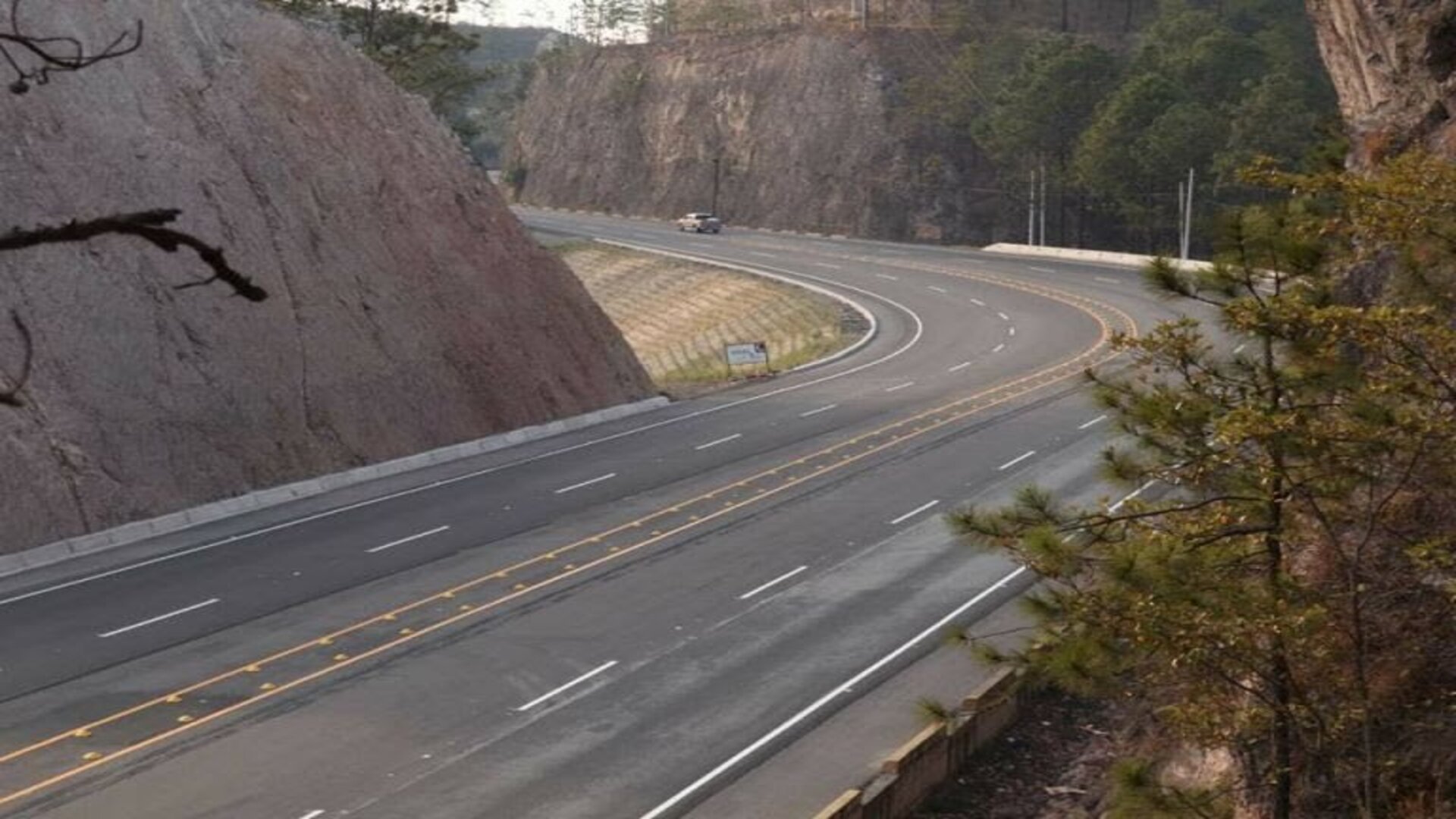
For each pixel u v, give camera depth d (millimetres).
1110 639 14391
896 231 121188
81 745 20938
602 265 106625
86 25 42031
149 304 38594
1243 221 14852
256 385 40031
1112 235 115938
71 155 39000
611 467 42000
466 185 52594
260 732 21547
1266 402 14367
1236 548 14711
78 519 33781
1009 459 41312
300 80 48375
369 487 40094
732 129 137250
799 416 50094
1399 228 13992
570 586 29531
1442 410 13875
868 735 21641
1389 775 15469
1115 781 15023
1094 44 110875
